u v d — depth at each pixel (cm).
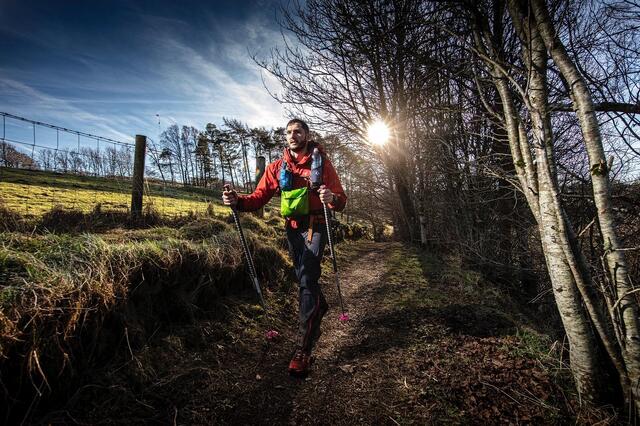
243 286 395
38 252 240
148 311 262
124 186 662
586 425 197
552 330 350
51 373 178
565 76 206
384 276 600
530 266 504
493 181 507
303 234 261
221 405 209
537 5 210
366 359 284
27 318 175
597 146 195
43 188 945
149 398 201
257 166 793
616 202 292
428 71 420
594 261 249
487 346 298
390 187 1336
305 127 271
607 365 212
